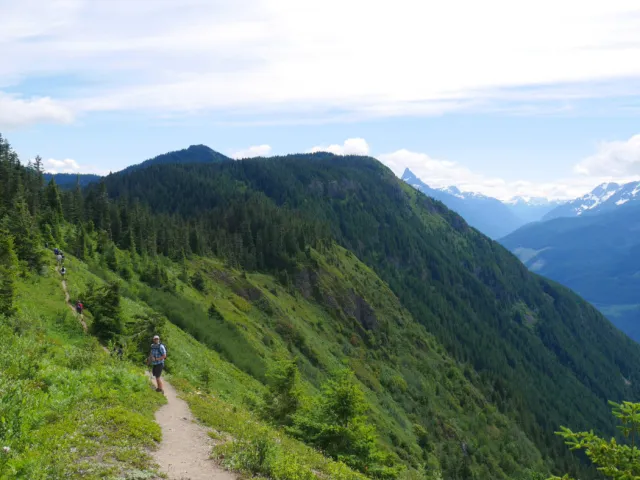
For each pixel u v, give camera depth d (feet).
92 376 56.44
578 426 651.66
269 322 340.18
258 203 652.07
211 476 36.94
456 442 380.58
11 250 128.77
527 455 451.12
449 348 654.53
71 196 347.15
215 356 188.75
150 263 298.35
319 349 355.36
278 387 81.46
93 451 35.70
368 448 67.41
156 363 63.87
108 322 111.86
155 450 40.32
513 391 611.06
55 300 124.47
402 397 386.11
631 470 32.63
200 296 298.97
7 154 352.49
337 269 550.77
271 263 490.49
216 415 59.47
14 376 47.91
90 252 264.72
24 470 28.40
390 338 503.20
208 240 473.26
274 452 43.83
